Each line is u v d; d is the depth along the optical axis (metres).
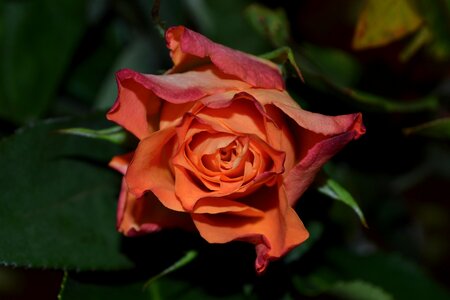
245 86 0.47
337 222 0.58
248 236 0.46
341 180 0.57
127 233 0.49
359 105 0.55
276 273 0.54
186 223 0.49
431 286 0.57
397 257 0.58
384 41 0.57
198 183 0.47
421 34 0.57
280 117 0.47
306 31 0.63
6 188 0.52
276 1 0.63
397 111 0.56
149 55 0.61
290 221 0.46
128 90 0.46
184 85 0.46
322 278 0.56
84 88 0.63
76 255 0.52
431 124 0.54
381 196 0.62
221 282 0.54
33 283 0.73
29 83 0.60
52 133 0.53
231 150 0.47
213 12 0.61
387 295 0.56
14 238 0.52
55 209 0.53
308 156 0.46
